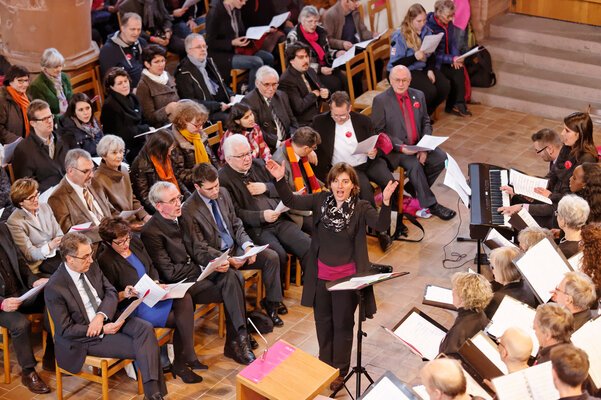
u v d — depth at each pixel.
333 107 8.47
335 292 6.45
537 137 8.19
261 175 8.00
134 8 11.05
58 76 8.95
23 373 6.73
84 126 8.30
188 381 6.82
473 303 5.69
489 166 8.34
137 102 8.89
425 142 8.81
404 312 7.68
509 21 11.98
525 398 4.76
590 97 11.12
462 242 8.73
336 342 6.61
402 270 8.31
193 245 7.13
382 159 8.87
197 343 7.30
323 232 6.42
